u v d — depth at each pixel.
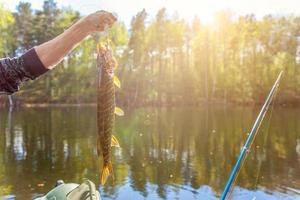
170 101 51.69
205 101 53.19
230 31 53.88
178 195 9.32
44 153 14.73
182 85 52.47
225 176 11.24
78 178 10.98
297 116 31.94
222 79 53.59
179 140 18.05
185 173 11.59
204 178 11.00
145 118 29.27
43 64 1.68
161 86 51.59
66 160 13.46
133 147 16.03
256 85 53.44
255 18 55.09
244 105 51.06
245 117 30.61
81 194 5.09
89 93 47.88
